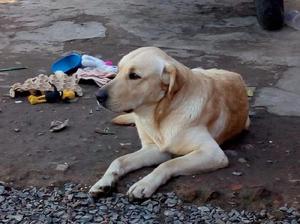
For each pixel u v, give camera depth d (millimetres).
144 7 5000
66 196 2562
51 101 3275
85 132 2992
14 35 4336
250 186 2553
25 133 2990
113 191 2566
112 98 2564
